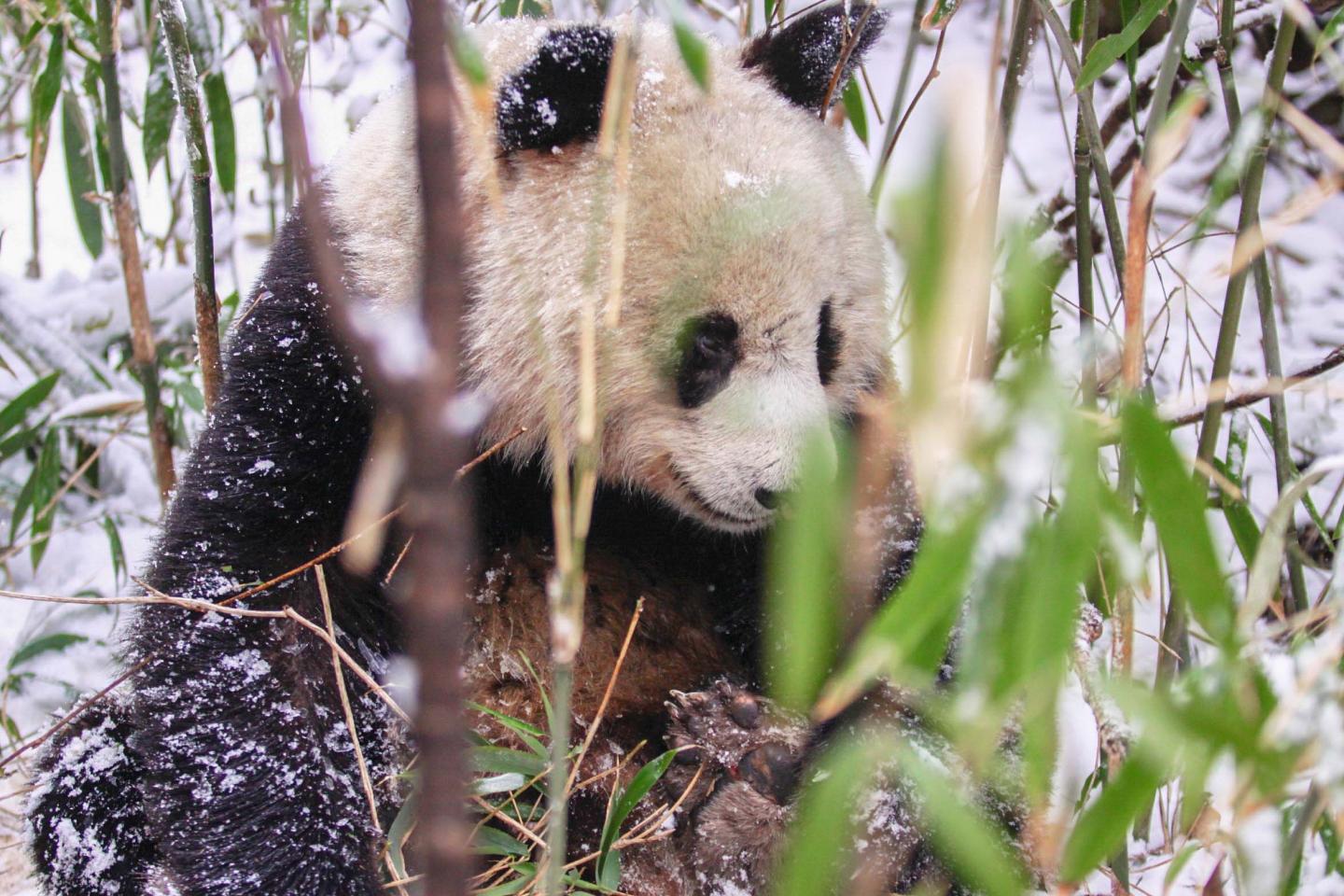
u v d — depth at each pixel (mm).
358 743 2279
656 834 2303
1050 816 2324
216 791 2250
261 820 2248
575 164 2297
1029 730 1875
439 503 1531
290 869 2246
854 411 2396
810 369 2307
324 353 2305
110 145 2662
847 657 2322
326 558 2268
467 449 2367
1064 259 2910
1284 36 2393
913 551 2373
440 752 1583
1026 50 2557
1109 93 3264
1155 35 3154
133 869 2426
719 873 2359
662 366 2297
